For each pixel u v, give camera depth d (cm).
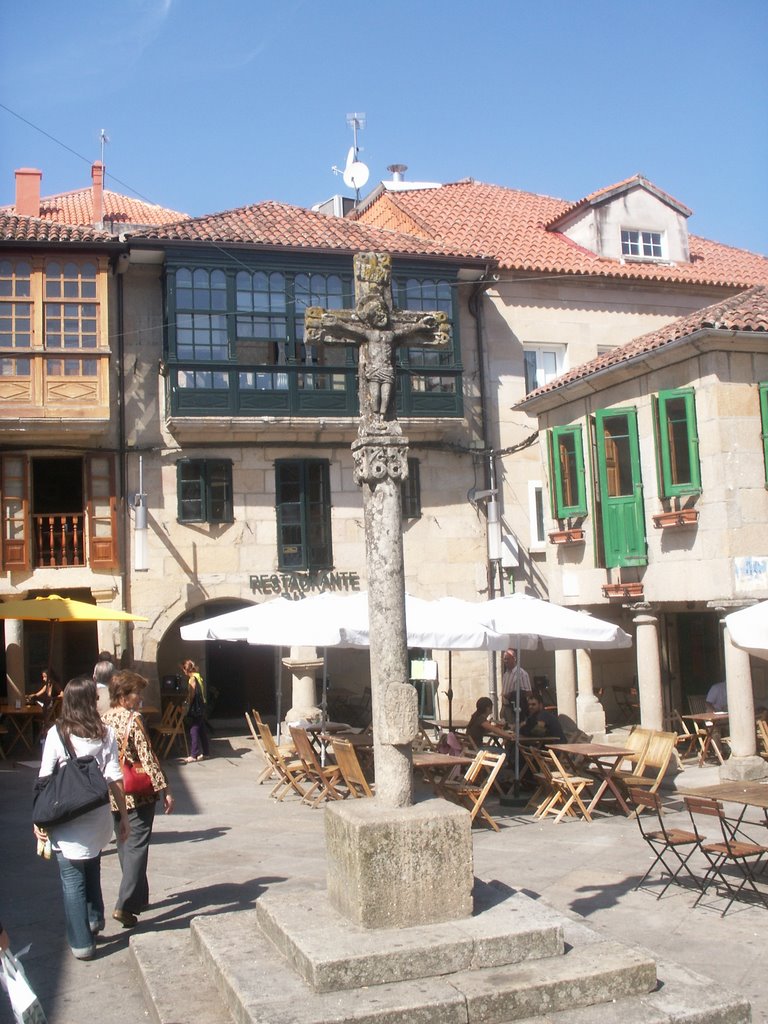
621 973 574
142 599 1980
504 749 1334
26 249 1898
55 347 1898
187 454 2028
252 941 636
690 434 1540
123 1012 606
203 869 945
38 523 1967
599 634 1303
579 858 995
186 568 2008
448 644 1221
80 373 1903
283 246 2028
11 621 1916
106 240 1931
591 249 2439
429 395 2133
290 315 2041
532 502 2236
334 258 2075
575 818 1207
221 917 690
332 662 2262
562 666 1819
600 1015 548
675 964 630
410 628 1228
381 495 671
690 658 1998
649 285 2369
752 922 780
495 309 2264
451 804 651
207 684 2305
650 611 1639
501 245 2372
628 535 1662
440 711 2141
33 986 649
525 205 2764
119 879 913
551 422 1908
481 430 2214
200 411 1973
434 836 616
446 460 2194
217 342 1998
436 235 2372
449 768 1262
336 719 2161
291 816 1222
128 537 1989
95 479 1980
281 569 2053
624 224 2461
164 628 1984
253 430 2016
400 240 2219
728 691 1466
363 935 590
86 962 688
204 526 2027
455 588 2164
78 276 1920
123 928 760
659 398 1577
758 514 1502
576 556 1820
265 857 996
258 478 2062
